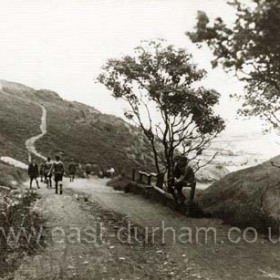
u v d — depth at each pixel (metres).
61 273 7.95
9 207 12.67
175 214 14.13
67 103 121.56
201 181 40.88
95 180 39.88
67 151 67.62
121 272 8.08
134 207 15.50
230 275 7.95
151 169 74.31
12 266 8.23
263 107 10.59
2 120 74.69
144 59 17.86
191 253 9.42
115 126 92.62
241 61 6.61
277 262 8.77
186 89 17.00
